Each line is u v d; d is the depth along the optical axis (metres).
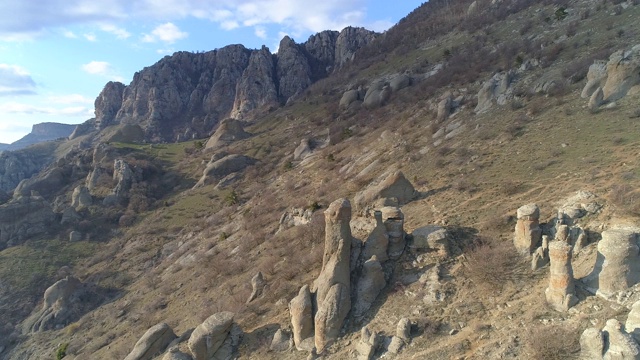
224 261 53.25
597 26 69.31
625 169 31.48
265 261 43.62
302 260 37.72
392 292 27.33
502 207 33.59
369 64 158.38
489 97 61.94
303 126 124.94
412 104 87.69
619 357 16.56
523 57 75.31
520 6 113.69
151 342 32.19
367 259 29.12
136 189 103.94
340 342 25.19
